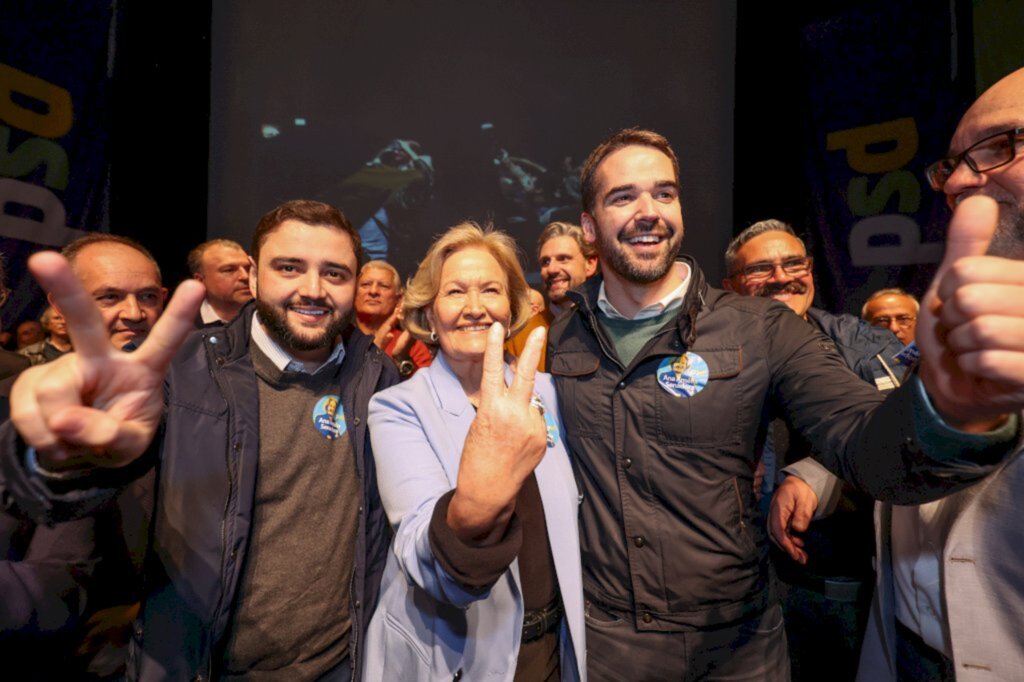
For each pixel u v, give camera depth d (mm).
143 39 5109
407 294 1465
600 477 1288
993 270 518
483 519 841
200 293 690
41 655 1148
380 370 1465
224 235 6070
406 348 2805
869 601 1654
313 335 1387
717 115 5738
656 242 1292
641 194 1292
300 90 6137
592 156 1394
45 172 4438
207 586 1196
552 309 3287
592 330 1354
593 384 1325
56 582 1143
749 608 1253
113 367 668
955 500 959
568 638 1223
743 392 1236
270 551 1303
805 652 1743
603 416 1301
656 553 1231
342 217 1469
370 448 1384
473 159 6180
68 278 625
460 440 1272
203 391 1286
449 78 6176
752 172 5219
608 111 6008
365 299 3561
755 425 1252
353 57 6172
